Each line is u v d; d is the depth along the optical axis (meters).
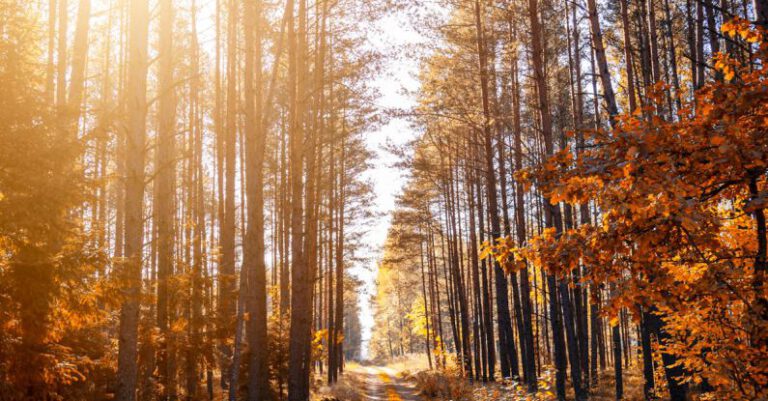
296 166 15.99
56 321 7.22
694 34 17.34
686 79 20.06
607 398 20.17
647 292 4.52
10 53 6.88
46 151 6.81
